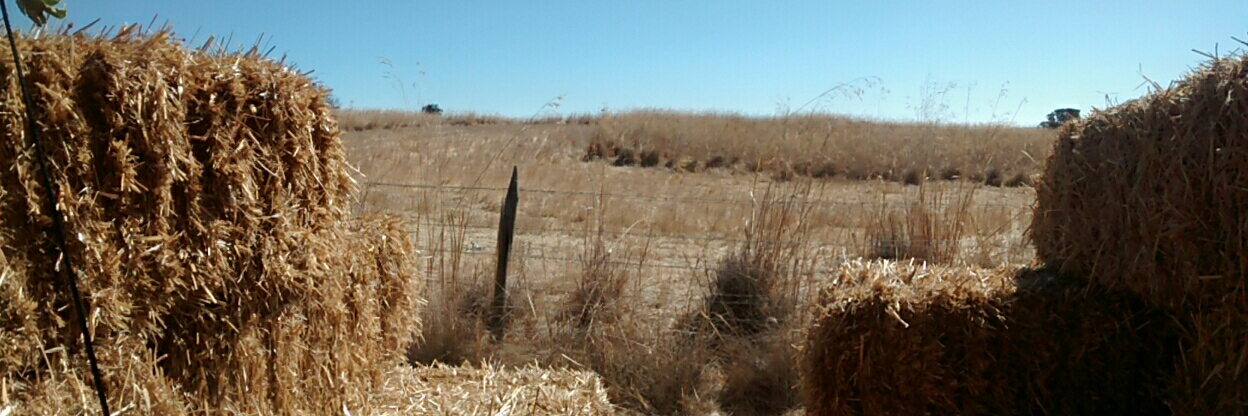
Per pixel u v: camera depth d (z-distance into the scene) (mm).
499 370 4047
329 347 2975
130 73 2229
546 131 15281
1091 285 3074
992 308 3107
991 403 3131
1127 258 2848
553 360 4742
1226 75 2525
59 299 2176
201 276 2422
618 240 6043
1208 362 2715
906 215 5707
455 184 8898
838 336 3246
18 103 2066
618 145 14312
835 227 7156
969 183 9945
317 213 2812
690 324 4984
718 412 4340
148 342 2400
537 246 6676
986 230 6164
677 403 4398
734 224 7637
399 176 8344
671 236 7207
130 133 2246
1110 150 2895
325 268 2832
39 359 2156
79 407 2176
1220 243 2566
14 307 2080
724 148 13633
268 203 2617
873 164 11930
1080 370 3080
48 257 2145
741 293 5168
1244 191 2465
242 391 2578
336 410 3041
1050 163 3260
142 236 2285
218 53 2553
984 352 3113
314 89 2791
